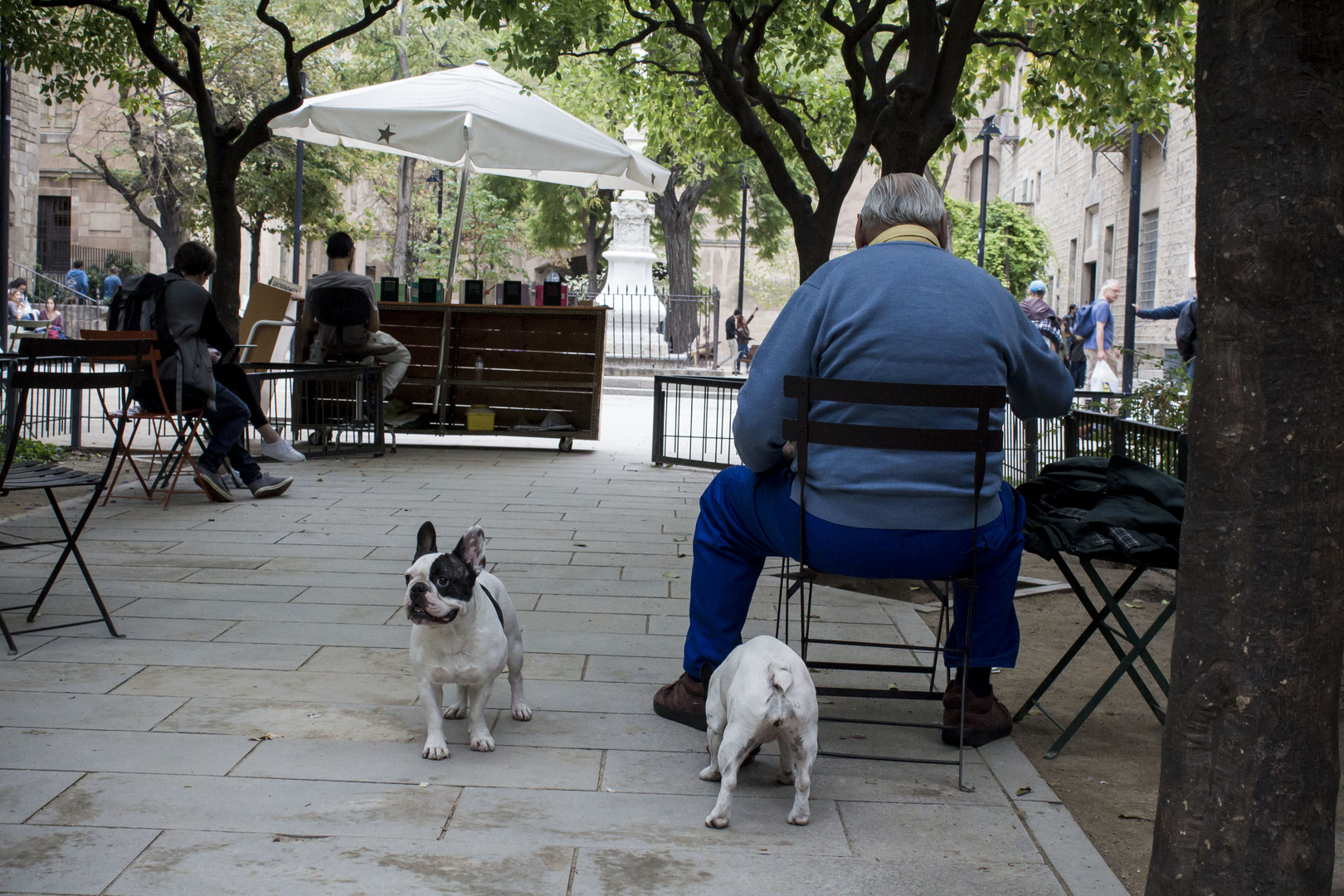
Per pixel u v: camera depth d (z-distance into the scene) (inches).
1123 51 398.0
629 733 156.3
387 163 1433.3
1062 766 153.3
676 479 418.9
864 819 130.6
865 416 137.3
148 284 322.7
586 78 906.1
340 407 484.4
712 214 1603.1
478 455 474.9
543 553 278.5
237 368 345.4
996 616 150.6
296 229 981.2
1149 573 280.4
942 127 287.4
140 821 121.6
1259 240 77.7
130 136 1270.9
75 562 250.4
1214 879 82.8
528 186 1507.1
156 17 420.8
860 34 327.3
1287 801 81.0
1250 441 79.7
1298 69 76.2
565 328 498.3
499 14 391.9
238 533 288.2
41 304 1237.1
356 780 135.6
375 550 272.7
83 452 436.8
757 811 131.5
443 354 494.3
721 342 1667.1
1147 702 163.3
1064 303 1545.3
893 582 254.5
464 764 142.3
